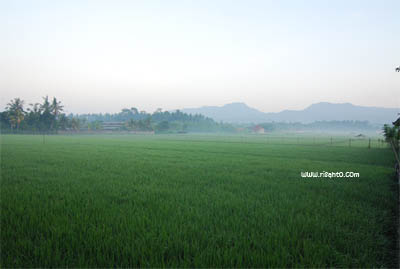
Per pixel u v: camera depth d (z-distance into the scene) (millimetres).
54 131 108562
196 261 3877
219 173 12961
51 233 5000
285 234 4887
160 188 9297
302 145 43406
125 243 4531
